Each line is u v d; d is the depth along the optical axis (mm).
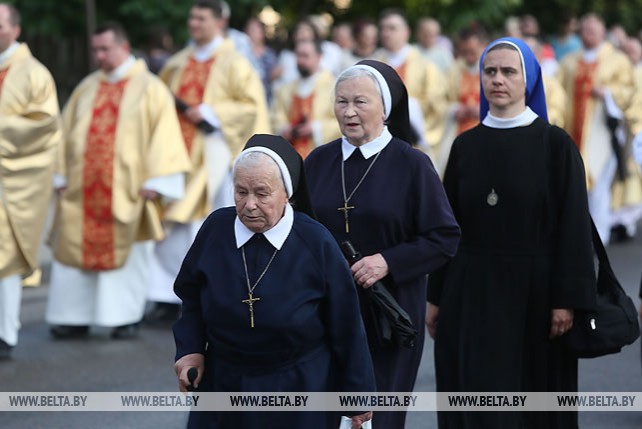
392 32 42094
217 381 14039
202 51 33219
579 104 44500
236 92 32781
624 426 21625
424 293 17078
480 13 58531
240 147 32625
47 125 27328
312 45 38188
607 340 17359
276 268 13797
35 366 26219
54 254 29906
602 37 44688
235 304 13734
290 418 13828
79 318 29828
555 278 17391
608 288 18016
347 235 16641
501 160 17703
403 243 16516
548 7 67625
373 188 16625
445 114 42125
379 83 16500
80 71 52469
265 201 13578
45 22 47531
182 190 30297
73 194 29875
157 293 31875
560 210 17484
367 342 14984
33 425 21547
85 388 24234
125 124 29938
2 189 27000
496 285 17656
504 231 17656
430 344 28578
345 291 13898
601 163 44094
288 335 13680
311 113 37969
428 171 16672
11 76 27438
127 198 29797
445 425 18125
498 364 17578
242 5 50906
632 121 44625
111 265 29578
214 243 14094
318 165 17125
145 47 48688
